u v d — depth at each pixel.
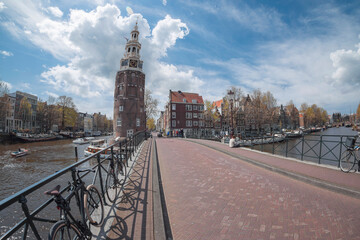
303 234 3.19
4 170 20.05
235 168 7.86
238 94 37.34
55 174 2.20
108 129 137.62
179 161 9.54
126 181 5.80
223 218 3.79
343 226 3.40
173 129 53.03
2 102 42.78
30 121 59.97
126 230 3.11
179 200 4.72
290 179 6.22
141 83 39.59
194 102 56.12
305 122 84.62
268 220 3.66
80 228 2.55
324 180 5.54
